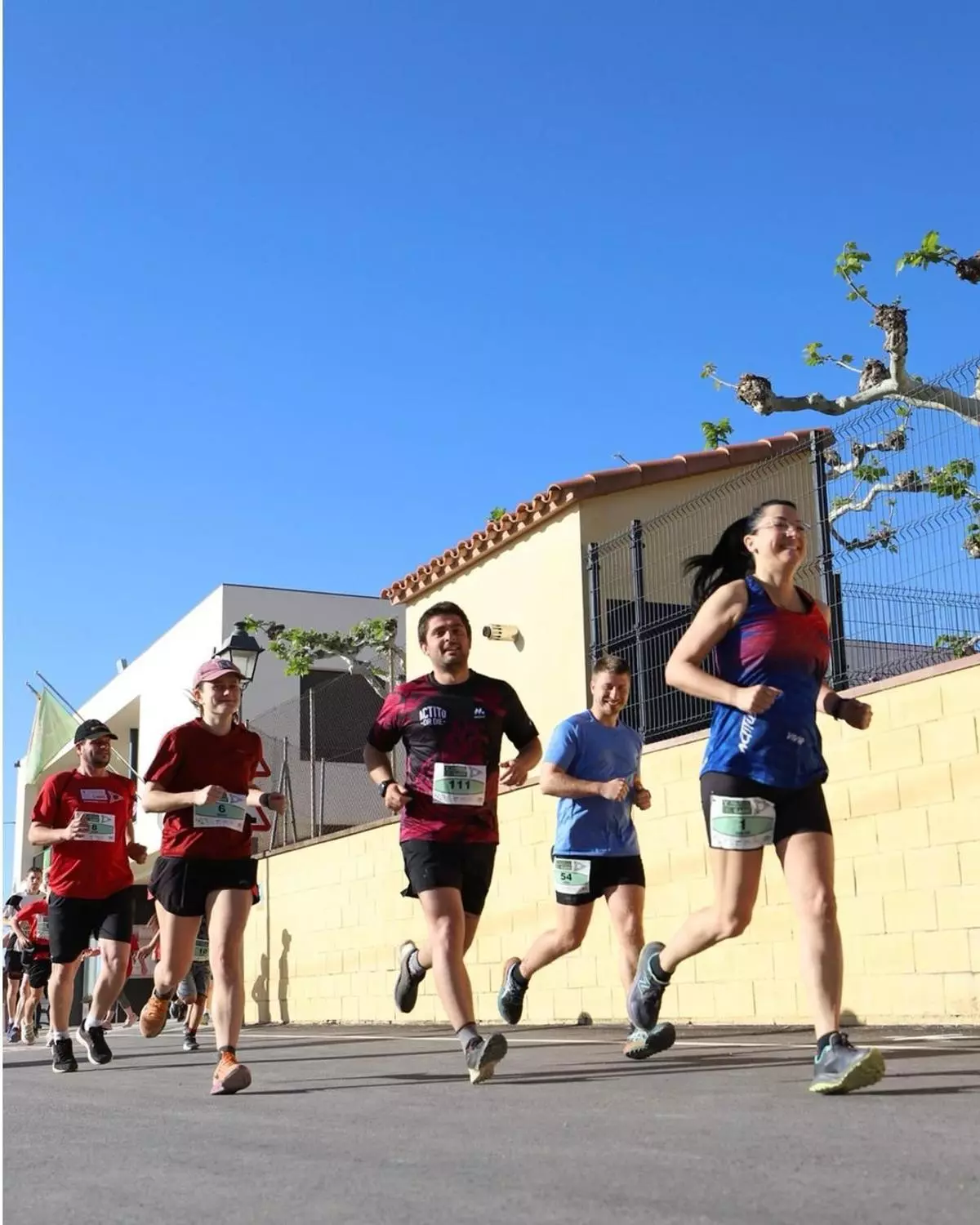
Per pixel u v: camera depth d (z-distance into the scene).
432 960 5.90
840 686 9.73
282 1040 11.59
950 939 8.42
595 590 13.95
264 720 18.59
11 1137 4.66
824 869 4.87
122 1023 22.53
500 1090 5.58
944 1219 2.57
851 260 13.13
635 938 7.46
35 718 20.64
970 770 8.40
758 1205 2.78
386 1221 2.78
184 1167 3.71
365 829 15.47
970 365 9.22
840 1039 4.70
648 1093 5.14
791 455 10.59
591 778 7.56
